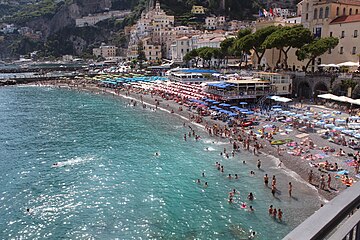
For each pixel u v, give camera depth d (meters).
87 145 60.34
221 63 158.75
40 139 65.38
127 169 47.44
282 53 110.25
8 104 109.56
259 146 54.38
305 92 88.31
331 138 55.09
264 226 31.27
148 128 72.06
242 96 82.19
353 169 42.38
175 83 116.56
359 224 4.48
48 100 117.19
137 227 31.91
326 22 93.25
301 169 44.19
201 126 72.06
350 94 73.44
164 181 42.75
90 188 41.06
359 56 82.75
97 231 31.38
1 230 31.80
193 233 30.64
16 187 41.84
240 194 38.22
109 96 122.94
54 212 35.19
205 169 46.44
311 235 3.83
